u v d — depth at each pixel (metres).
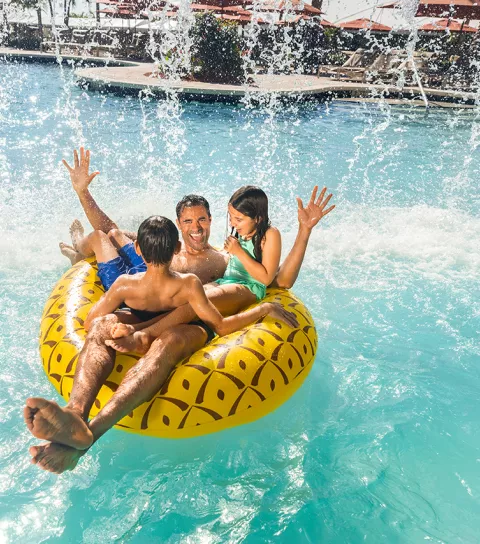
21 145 8.20
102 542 2.11
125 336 2.48
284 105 13.69
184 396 2.48
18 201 5.80
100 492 2.34
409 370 3.29
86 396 2.26
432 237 5.51
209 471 2.47
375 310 4.04
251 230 3.11
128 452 2.56
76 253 3.74
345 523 2.21
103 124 10.13
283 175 7.54
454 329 3.80
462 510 2.29
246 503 2.31
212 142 9.30
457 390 3.11
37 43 23.67
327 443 2.66
